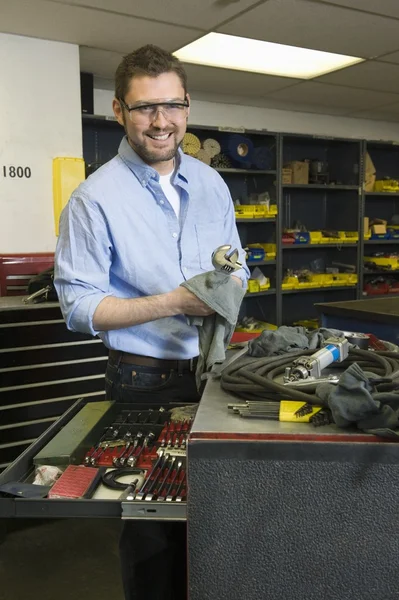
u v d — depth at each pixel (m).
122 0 2.58
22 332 2.47
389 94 4.45
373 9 2.69
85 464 1.04
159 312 1.12
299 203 5.16
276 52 3.36
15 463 1.01
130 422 1.23
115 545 0.92
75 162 3.25
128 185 1.33
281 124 5.10
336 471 0.71
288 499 0.72
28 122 3.18
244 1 2.59
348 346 1.03
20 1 2.58
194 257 1.42
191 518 0.74
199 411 0.83
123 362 1.43
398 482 0.70
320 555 0.73
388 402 0.74
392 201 5.84
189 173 1.43
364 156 4.95
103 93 4.21
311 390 0.84
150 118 1.21
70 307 1.22
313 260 5.31
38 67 3.16
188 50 3.32
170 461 1.01
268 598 0.75
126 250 1.31
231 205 1.57
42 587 0.92
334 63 3.59
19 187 3.19
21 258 3.00
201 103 4.67
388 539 0.72
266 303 4.72
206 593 0.75
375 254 5.34
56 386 2.56
